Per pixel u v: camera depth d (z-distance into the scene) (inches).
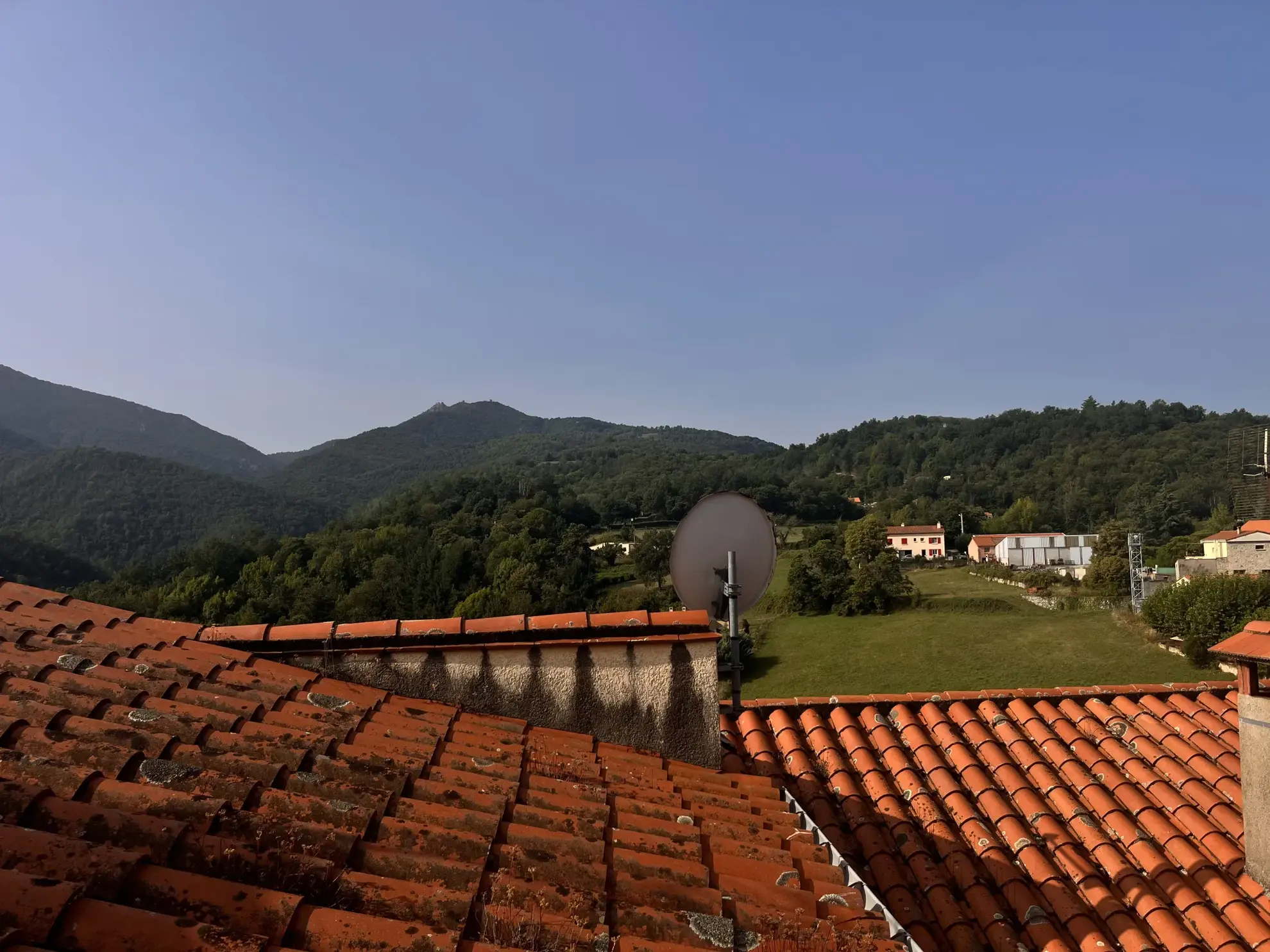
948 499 4940.9
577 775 163.6
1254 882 174.4
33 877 78.5
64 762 115.3
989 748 229.3
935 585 2997.0
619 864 126.1
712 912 118.2
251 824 107.7
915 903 173.2
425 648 192.9
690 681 195.6
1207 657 1444.4
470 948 91.0
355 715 165.6
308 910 89.3
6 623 165.0
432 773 145.8
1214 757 224.1
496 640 195.5
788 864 141.9
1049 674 1579.7
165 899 84.7
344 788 129.6
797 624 2308.1
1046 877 177.9
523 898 107.7
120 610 189.5
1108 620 1925.4
